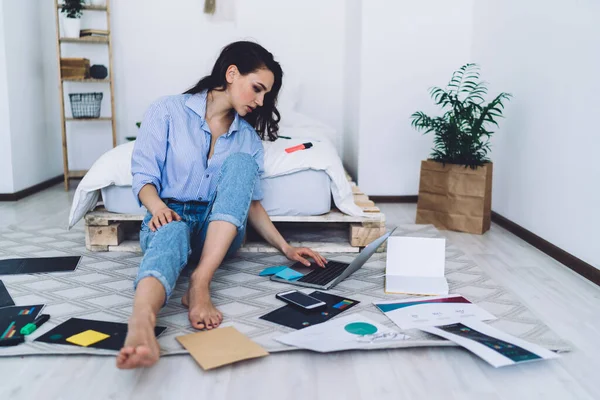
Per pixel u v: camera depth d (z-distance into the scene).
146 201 1.58
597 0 1.88
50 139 3.87
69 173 3.83
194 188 1.70
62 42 3.84
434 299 1.59
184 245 1.37
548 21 2.26
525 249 2.29
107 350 1.25
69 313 1.47
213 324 1.37
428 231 2.54
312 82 3.94
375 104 3.29
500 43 2.78
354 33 3.46
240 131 1.76
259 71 1.58
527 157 2.46
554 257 2.15
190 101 1.68
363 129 3.31
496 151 2.84
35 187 3.55
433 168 2.64
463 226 2.57
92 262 1.94
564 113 2.12
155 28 3.87
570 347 1.30
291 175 2.03
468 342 1.26
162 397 1.08
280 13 3.86
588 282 1.86
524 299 1.69
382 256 2.06
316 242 2.15
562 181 2.14
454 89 3.27
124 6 3.82
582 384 1.16
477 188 2.52
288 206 2.04
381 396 1.10
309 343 1.28
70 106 3.88
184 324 1.39
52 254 2.04
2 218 2.76
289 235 2.28
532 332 1.38
